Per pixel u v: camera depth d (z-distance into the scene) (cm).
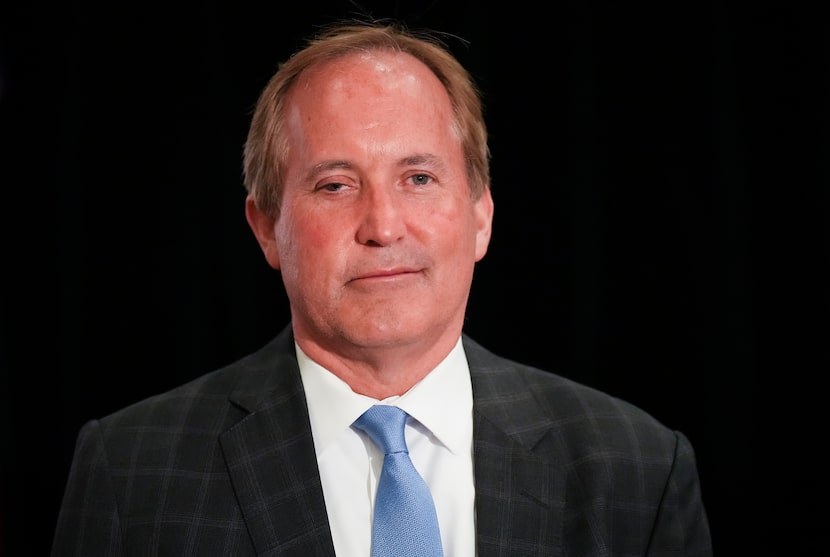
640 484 442
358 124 414
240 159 870
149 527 412
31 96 884
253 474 418
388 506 407
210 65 865
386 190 411
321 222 413
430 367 433
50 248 890
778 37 824
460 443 432
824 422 825
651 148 841
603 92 845
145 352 883
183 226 876
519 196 848
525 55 843
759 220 832
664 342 843
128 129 877
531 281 851
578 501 430
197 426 436
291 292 431
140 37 874
